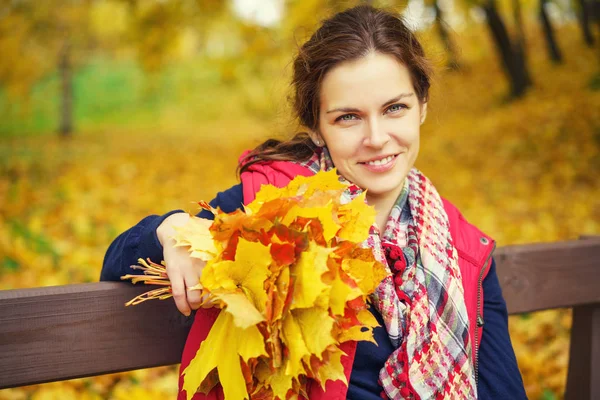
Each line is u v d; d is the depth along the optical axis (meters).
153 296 1.14
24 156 9.01
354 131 1.30
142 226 1.23
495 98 8.72
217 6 6.82
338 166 1.33
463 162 6.46
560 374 2.60
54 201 5.78
